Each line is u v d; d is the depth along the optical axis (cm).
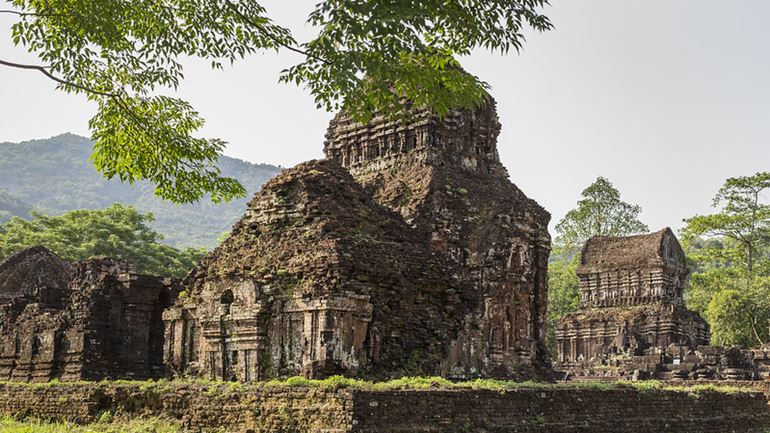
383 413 2556
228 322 3588
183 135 2981
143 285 4391
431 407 2691
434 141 4828
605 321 8969
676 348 7744
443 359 3678
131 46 2819
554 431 3083
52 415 3347
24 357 4497
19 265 5950
